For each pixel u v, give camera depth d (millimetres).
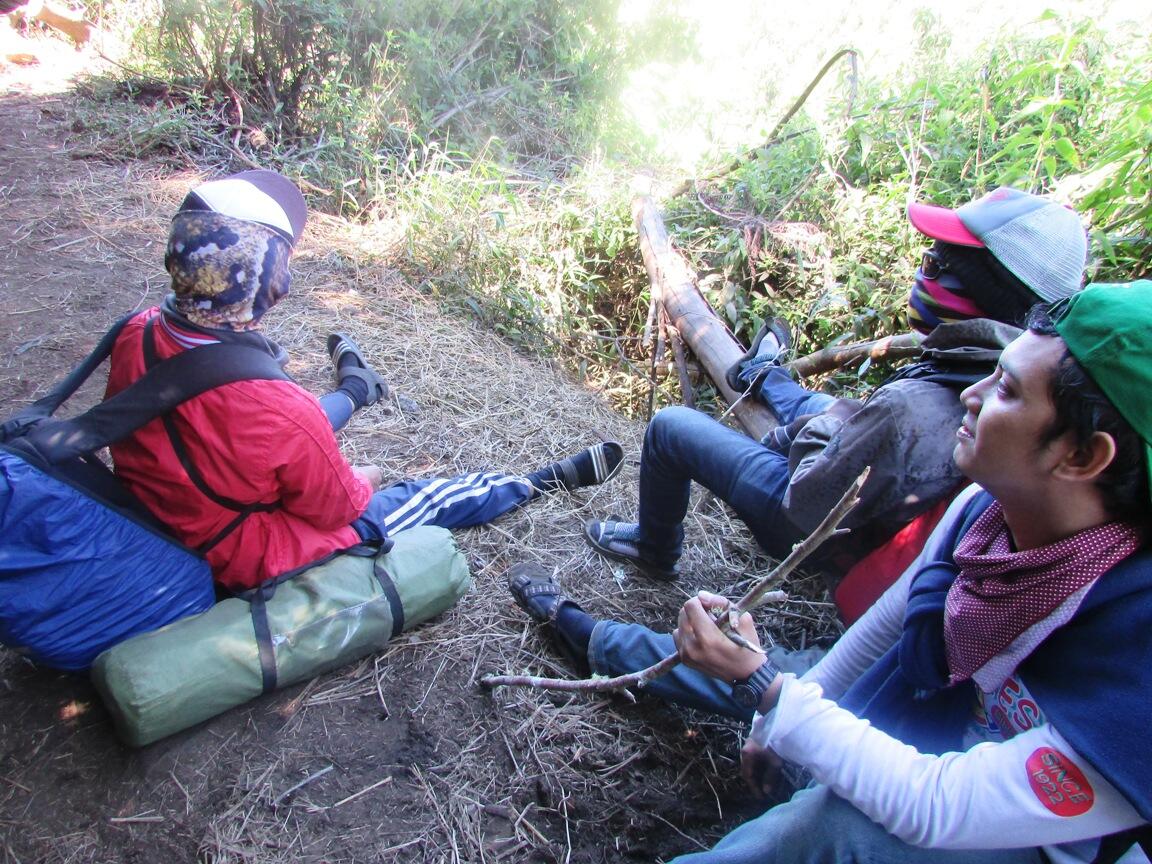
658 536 2605
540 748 2086
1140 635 1069
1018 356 1114
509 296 4328
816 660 2074
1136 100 3451
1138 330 1001
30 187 4336
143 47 5797
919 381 1761
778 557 2295
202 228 1684
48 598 1731
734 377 3330
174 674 1813
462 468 3018
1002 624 1187
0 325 3318
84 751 1897
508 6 6094
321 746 1988
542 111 5953
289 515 2035
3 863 1681
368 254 4352
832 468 1818
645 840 1968
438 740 2059
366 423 3121
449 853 1847
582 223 4824
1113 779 1047
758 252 4445
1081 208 3457
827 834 1347
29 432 1736
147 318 1895
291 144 5215
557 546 2748
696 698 2049
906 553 1810
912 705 1438
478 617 2391
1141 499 1072
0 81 5398
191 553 1923
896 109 4875
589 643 2234
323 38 5320
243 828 1807
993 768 1171
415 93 5477
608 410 3883
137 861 1729
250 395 1774
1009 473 1138
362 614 2066
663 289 4258
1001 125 4574
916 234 4113
